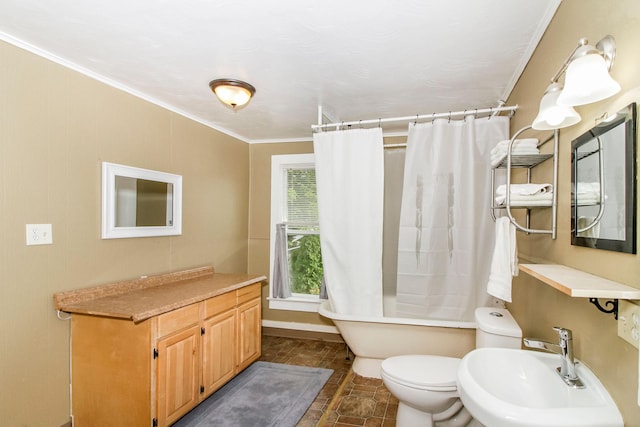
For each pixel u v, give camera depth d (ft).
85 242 7.02
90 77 7.13
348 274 8.90
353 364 9.66
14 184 5.85
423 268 8.41
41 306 6.22
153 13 5.11
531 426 3.10
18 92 5.90
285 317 12.86
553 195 4.72
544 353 4.63
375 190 8.67
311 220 12.87
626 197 3.04
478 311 6.87
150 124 8.63
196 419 7.32
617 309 3.19
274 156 13.08
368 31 5.55
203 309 7.59
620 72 3.21
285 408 7.77
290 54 6.36
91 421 6.47
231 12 5.07
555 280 3.34
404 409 6.46
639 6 2.90
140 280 8.14
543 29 5.33
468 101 8.71
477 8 4.92
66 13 5.13
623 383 3.15
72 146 6.78
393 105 9.04
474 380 3.88
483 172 8.16
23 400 5.93
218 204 11.37
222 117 10.30
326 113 9.79
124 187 7.86
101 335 6.39
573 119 4.00
